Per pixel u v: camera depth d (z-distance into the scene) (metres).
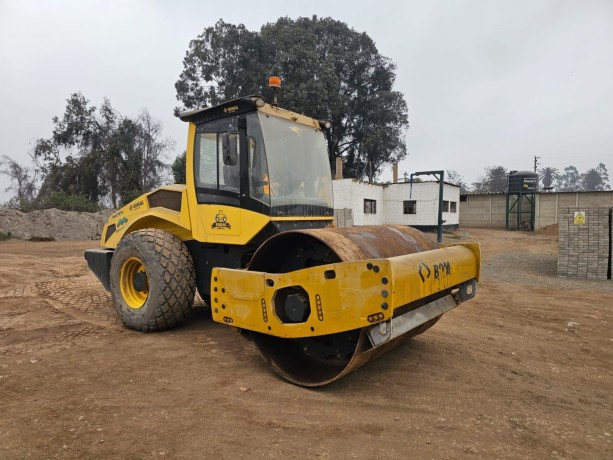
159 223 5.72
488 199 34.34
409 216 29.45
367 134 42.53
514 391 3.84
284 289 3.68
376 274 3.16
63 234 21.72
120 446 2.76
